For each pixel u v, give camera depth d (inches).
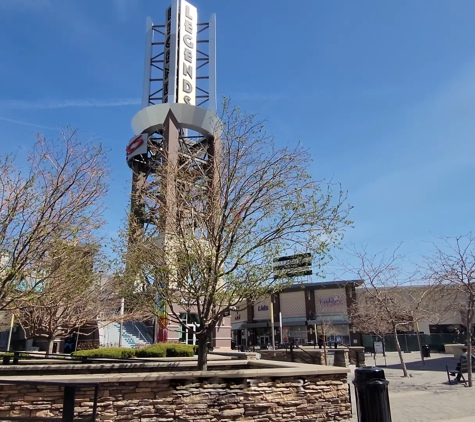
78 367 411.8
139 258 413.7
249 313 2536.9
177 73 1453.0
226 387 339.0
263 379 350.3
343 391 379.6
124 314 872.3
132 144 1266.0
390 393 545.6
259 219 411.5
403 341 1963.6
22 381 213.2
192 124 1318.9
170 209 427.8
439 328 2079.2
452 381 658.2
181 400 324.5
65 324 773.9
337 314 2186.3
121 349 738.2
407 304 1023.0
